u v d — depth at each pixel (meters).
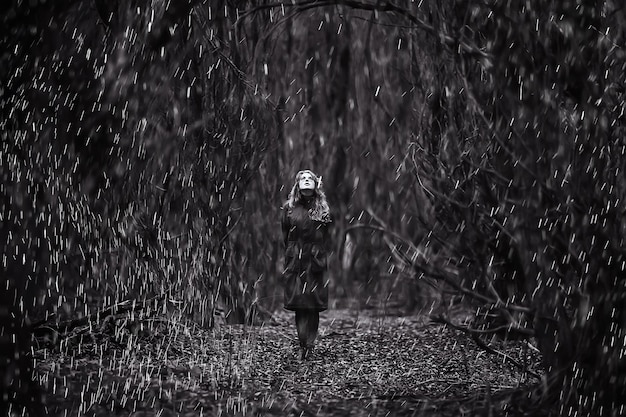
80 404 8.62
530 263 7.87
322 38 20.91
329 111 22.00
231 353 11.48
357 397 9.28
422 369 10.84
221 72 12.71
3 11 8.51
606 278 7.52
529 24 7.74
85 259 12.16
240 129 13.12
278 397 9.27
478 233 9.34
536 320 7.92
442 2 9.39
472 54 8.18
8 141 8.85
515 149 7.93
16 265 8.20
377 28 20.75
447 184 10.19
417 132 11.56
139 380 9.70
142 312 11.93
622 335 7.48
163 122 12.58
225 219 13.45
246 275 14.94
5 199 8.48
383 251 19.08
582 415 7.60
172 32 10.53
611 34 7.77
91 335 10.90
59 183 10.96
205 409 8.74
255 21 13.99
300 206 11.95
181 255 13.01
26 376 8.02
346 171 22.16
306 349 11.65
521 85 7.80
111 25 10.53
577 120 7.70
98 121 11.09
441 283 13.38
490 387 9.46
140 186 12.41
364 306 18.44
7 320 7.91
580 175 7.59
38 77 9.61
